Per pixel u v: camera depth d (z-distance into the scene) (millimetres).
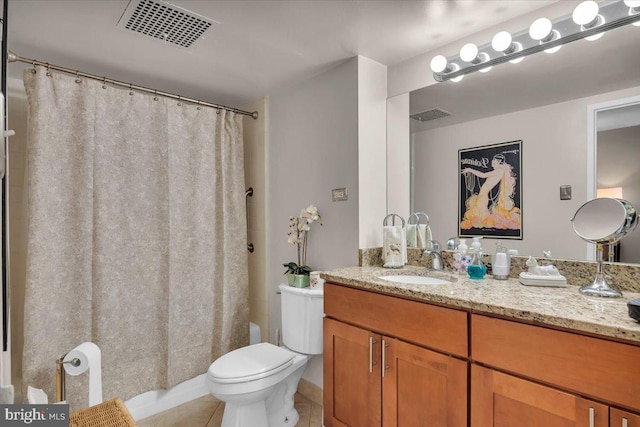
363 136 2037
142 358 2156
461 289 1396
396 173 2127
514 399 1111
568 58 1507
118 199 2092
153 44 1858
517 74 1653
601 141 1412
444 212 1918
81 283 1922
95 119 2010
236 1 1496
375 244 2094
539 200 1581
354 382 1634
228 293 2527
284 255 2549
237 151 2650
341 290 1703
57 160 1872
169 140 2275
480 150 1778
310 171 2326
